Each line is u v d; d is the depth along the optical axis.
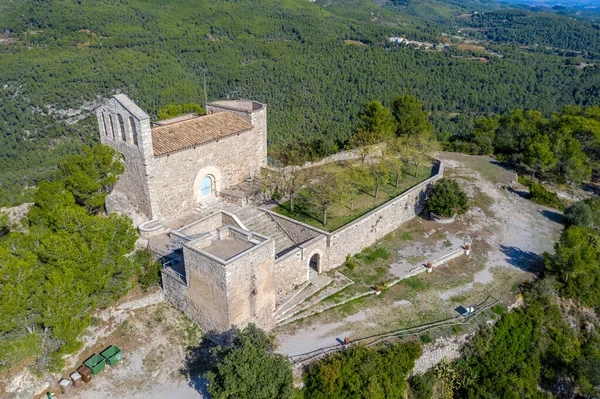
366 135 44.66
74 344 21.17
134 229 25.08
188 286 24.50
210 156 32.62
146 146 28.02
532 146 47.31
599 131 49.41
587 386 26.31
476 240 36.16
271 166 40.25
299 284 28.91
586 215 38.28
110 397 21.47
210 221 30.00
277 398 19.70
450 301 28.84
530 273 32.31
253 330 22.02
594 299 31.22
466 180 46.19
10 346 19.19
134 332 24.59
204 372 22.86
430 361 25.28
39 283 20.47
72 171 29.52
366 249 33.91
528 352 27.39
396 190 39.03
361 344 24.38
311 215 33.31
